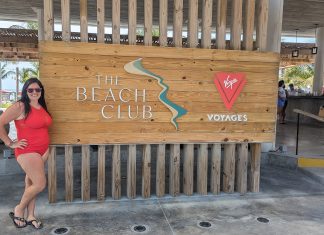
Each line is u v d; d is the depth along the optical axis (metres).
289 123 13.17
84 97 4.60
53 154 4.66
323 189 5.58
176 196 5.11
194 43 4.96
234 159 5.27
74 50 4.52
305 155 6.83
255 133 5.21
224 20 5.03
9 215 4.19
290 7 11.29
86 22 4.60
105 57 4.61
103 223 4.14
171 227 4.08
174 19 4.88
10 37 12.59
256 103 5.17
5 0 10.36
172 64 4.81
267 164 7.06
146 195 5.00
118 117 4.72
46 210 4.50
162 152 4.98
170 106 4.86
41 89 3.92
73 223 4.12
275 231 4.03
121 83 4.69
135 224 4.14
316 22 13.89
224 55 4.97
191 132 4.97
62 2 4.52
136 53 4.69
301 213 4.58
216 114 5.03
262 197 5.17
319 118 6.44
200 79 4.92
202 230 4.02
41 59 4.46
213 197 5.13
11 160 6.16
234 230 4.04
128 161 4.90
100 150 4.80
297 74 33.56
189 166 5.12
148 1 4.73
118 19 4.68
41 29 11.21
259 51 5.13
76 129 4.62
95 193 5.22
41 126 3.87
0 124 3.71
